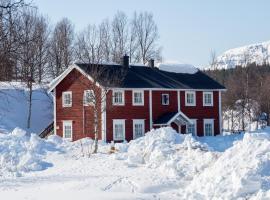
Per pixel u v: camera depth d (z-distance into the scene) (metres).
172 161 19.41
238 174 14.14
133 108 44.84
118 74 45.31
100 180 17.45
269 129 52.22
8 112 53.97
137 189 16.03
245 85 75.38
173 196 15.01
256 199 12.96
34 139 29.81
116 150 28.20
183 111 48.16
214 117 50.34
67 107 45.91
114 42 74.00
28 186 18.27
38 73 60.66
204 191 14.42
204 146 23.92
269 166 14.53
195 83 50.16
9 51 17.34
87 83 43.25
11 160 25.61
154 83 46.84
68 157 26.88
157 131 29.12
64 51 69.44
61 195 15.69
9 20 16.47
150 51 75.62
